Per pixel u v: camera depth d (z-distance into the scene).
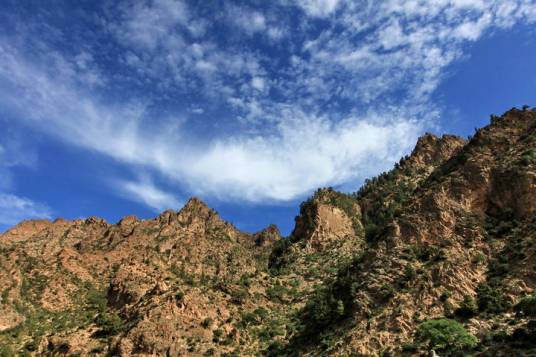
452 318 85.25
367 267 110.00
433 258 99.12
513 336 73.31
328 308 108.12
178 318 118.00
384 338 86.50
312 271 167.50
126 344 108.75
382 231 120.56
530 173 102.62
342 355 87.25
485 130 124.94
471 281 90.88
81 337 121.56
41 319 153.00
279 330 122.62
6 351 126.44
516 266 89.38
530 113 120.31
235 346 115.31
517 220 99.62
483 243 98.69
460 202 109.06
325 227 195.88
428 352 77.75
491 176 109.81
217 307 128.25
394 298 94.12
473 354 73.19
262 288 155.25
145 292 149.62
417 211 113.25
